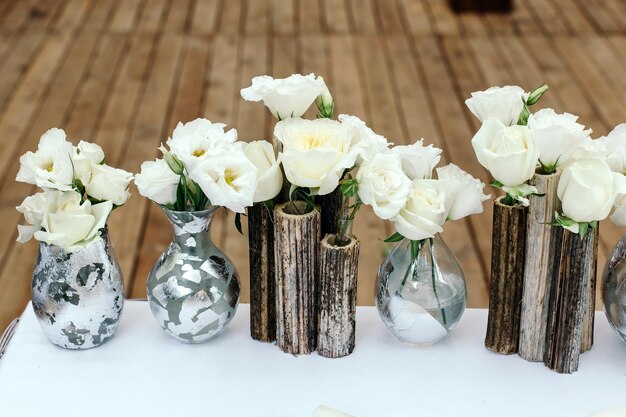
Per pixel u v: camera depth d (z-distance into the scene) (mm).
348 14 4859
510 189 1097
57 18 4742
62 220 1137
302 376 1217
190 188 1186
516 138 1080
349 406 1160
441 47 4406
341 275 1191
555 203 1144
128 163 3219
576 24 4738
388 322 1246
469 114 3672
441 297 1216
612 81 4000
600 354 1262
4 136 3428
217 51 4320
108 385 1199
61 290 1211
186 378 1213
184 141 1117
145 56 4254
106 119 3590
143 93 3842
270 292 1254
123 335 1308
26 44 4383
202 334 1252
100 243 1220
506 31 4637
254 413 1149
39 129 3496
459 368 1233
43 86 3906
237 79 3984
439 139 3439
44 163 1180
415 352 1269
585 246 1138
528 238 1182
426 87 3934
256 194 1146
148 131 3482
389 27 4680
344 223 1188
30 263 2645
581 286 1159
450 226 2852
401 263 1223
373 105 3746
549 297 1196
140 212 2916
